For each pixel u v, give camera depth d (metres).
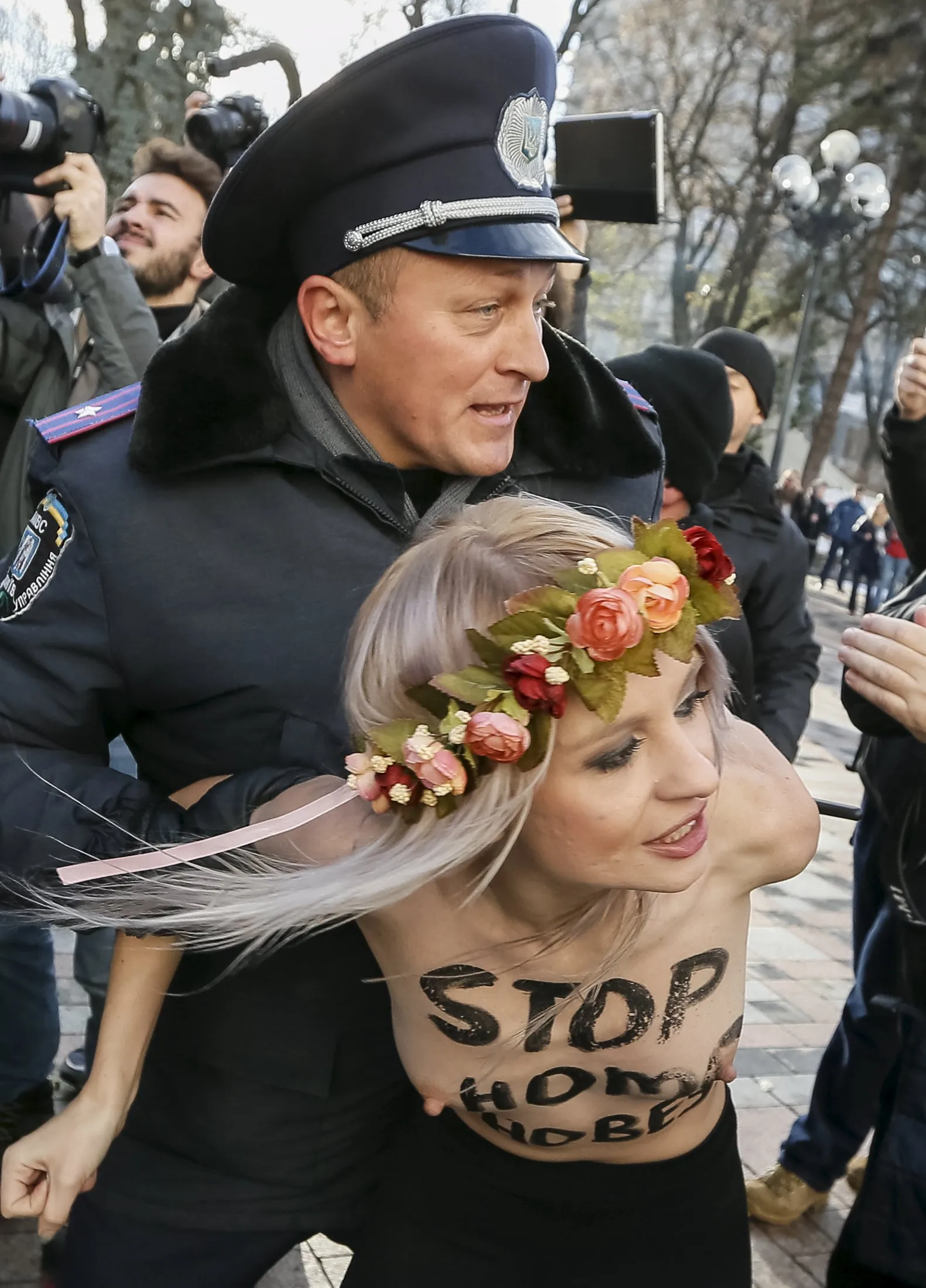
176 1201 1.31
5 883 1.19
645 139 2.20
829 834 4.64
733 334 2.68
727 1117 1.22
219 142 2.42
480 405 1.12
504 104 1.09
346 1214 1.35
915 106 21.39
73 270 2.00
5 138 1.85
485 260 1.07
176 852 1.05
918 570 1.99
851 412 29.39
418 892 1.03
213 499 1.20
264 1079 1.29
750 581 2.38
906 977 1.60
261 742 1.23
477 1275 1.16
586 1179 1.15
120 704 1.26
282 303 1.23
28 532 1.26
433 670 0.90
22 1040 1.95
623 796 0.87
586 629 0.81
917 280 23.33
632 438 1.33
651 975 1.05
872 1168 1.47
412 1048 1.15
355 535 1.21
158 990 1.22
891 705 1.29
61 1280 1.36
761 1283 2.01
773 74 22.17
